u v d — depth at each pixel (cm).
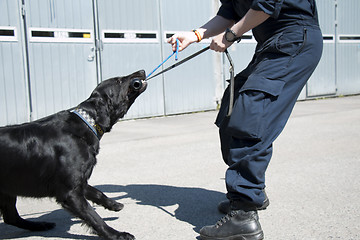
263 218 317
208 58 970
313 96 1200
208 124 792
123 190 404
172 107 926
